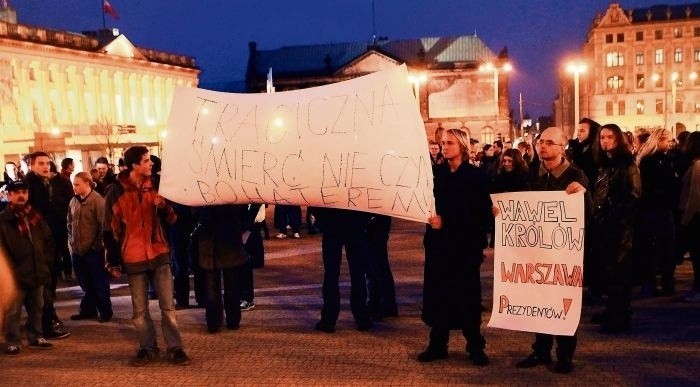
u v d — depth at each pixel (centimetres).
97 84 6794
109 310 928
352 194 703
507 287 655
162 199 730
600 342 727
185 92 789
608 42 9500
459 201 648
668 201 909
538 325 636
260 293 1078
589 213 650
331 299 814
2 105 5506
